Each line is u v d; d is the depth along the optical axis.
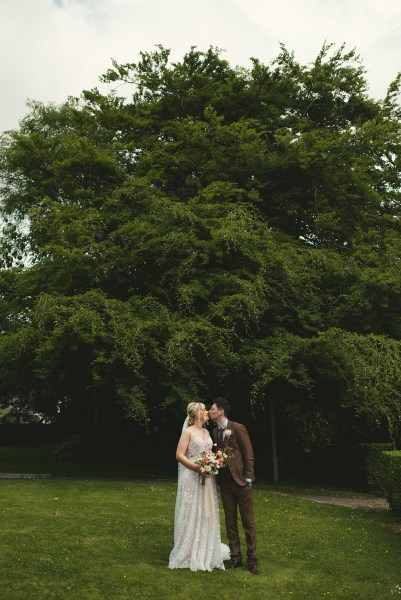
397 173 20.56
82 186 17.30
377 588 6.46
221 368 14.24
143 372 14.40
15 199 22.83
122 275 15.39
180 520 7.01
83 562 6.98
